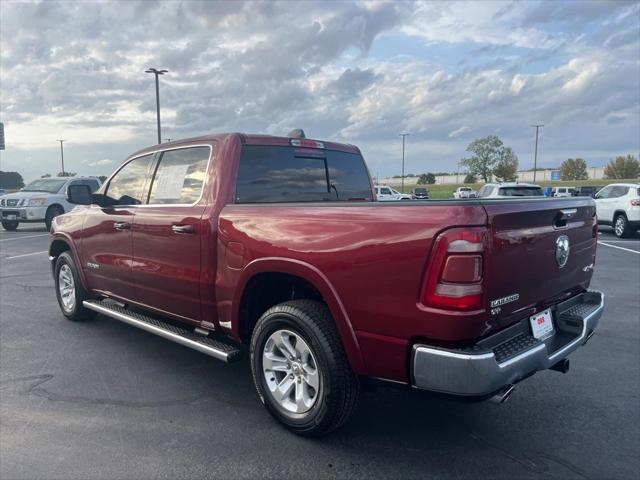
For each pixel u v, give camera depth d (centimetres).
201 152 412
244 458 309
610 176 9931
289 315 321
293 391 340
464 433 340
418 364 266
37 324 591
